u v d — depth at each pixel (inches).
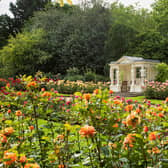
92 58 971.3
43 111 100.0
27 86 100.6
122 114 84.4
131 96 562.9
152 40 867.4
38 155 81.7
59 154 71.6
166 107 94.0
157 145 70.3
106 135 80.7
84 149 78.7
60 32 952.3
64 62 960.3
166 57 835.4
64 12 1049.5
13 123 85.9
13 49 852.6
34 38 905.5
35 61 896.3
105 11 1002.1
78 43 933.8
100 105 77.7
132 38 919.0
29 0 1254.3
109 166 68.9
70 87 613.3
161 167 62.9
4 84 703.7
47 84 558.3
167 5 821.2
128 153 66.3
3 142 61.7
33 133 89.3
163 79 597.3
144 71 665.6
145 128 69.1
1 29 1175.0
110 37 932.0
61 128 91.6
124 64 724.0
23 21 1251.8
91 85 595.2
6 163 47.5
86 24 980.6
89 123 78.7
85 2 1016.2
